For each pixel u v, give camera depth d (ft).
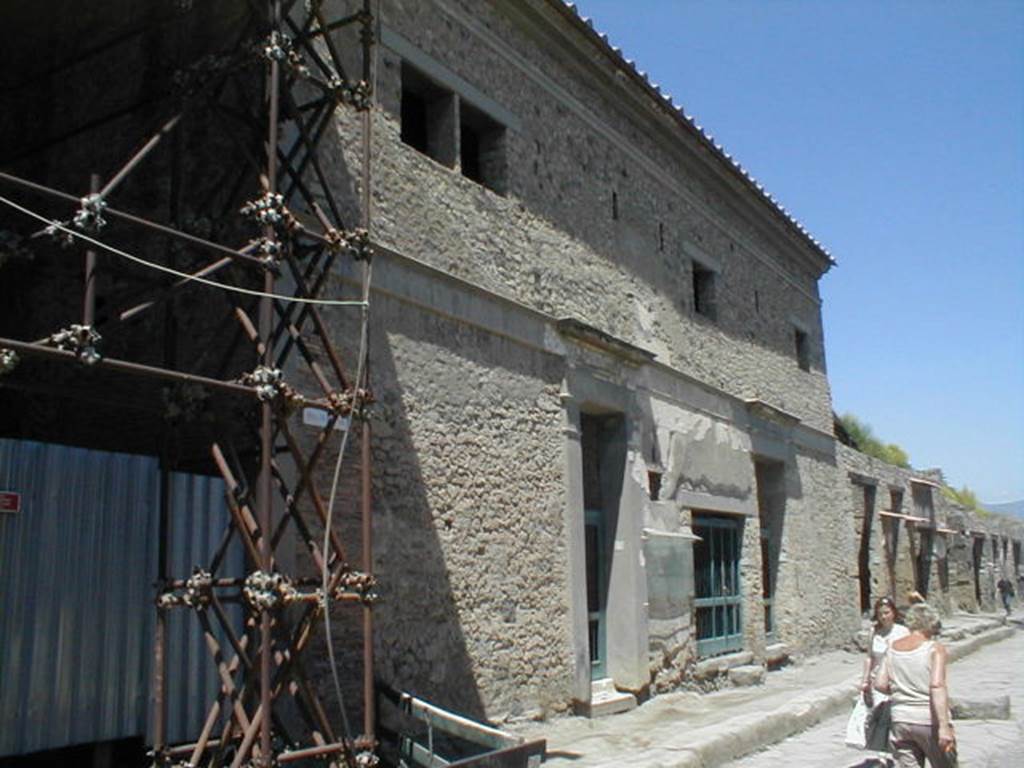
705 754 25.79
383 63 28.66
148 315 22.86
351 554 24.47
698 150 46.98
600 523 37.96
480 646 28.68
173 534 21.07
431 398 28.35
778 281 58.03
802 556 55.11
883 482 71.36
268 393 18.43
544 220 35.32
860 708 24.50
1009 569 125.59
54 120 27.43
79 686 19.26
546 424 33.63
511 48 34.76
